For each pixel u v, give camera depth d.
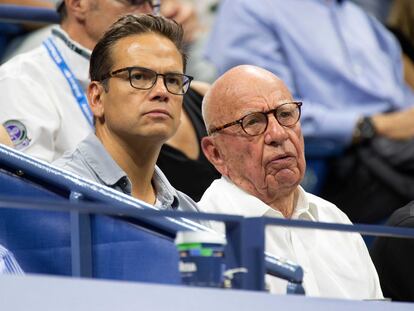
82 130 10.05
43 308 4.84
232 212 8.79
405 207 9.79
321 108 14.26
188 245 5.73
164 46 8.48
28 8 11.27
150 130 8.31
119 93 8.38
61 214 7.02
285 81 14.38
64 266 6.98
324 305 5.68
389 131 14.05
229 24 14.46
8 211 7.11
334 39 14.94
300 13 14.72
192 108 10.75
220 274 5.73
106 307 4.96
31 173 7.03
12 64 10.29
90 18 10.37
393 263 9.66
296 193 9.15
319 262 8.81
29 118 9.83
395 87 15.46
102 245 6.79
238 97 8.95
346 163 14.04
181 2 15.22
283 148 8.87
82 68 10.34
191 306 5.16
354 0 17.23
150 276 6.66
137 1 10.48
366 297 8.88
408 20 16.27
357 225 6.28
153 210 5.60
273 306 5.43
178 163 10.34
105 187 6.91
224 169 9.12
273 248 8.72
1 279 5.16
